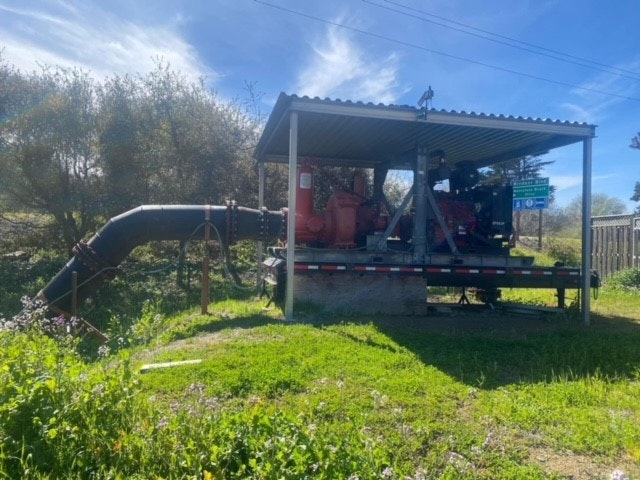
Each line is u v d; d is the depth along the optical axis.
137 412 3.48
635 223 14.25
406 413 4.07
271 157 12.07
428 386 4.80
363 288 9.03
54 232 14.17
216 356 5.68
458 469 3.13
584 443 3.71
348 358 5.64
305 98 7.84
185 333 7.35
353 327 7.36
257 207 16.16
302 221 9.95
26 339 5.06
